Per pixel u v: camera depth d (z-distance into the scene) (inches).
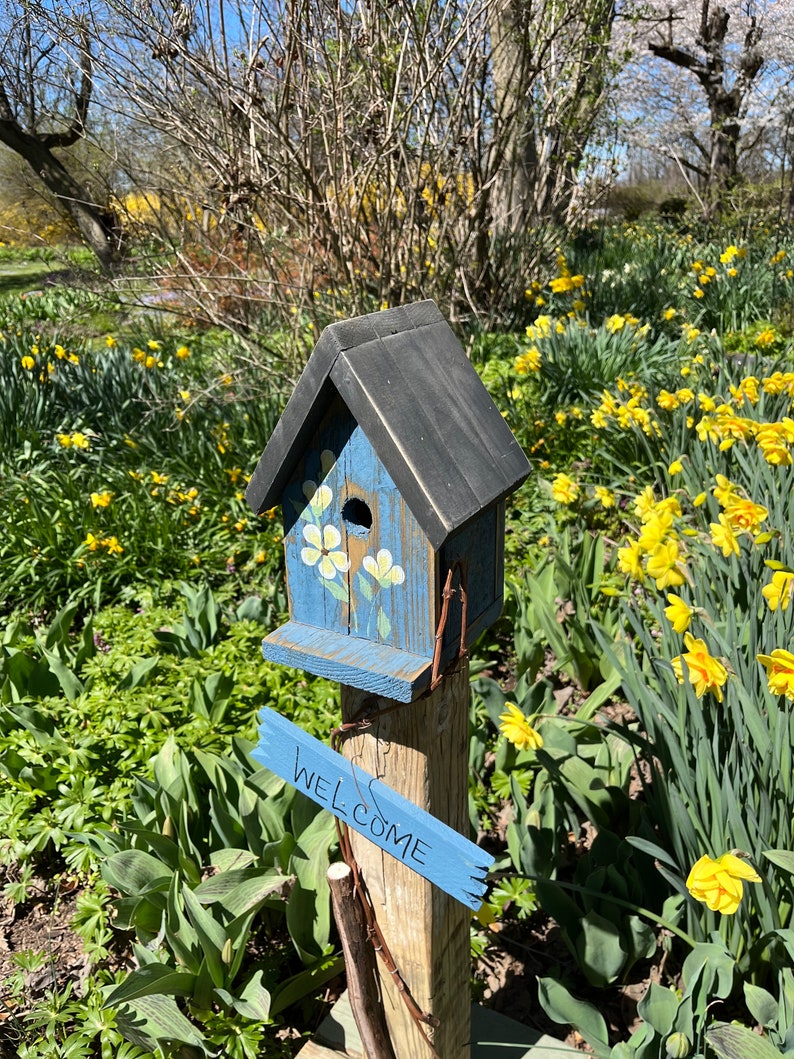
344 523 60.5
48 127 418.0
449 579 57.9
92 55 205.0
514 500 199.6
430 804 66.0
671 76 735.7
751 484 145.5
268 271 246.7
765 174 805.9
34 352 263.7
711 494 148.3
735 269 347.3
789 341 269.6
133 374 264.7
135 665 136.9
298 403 56.6
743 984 81.7
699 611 84.2
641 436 185.5
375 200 244.4
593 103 298.8
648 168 958.4
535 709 120.3
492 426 64.2
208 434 229.9
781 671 71.4
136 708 127.2
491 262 310.8
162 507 198.5
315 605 65.7
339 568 62.5
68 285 290.7
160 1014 81.8
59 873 116.3
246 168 215.8
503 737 117.6
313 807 98.6
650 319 318.7
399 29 223.3
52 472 217.6
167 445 229.8
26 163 427.8
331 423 57.9
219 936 83.8
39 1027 93.8
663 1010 76.4
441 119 253.0
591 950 86.7
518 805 100.8
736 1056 70.6
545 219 312.5
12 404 242.1
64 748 119.6
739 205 610.2
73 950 105.7
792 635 96.8
